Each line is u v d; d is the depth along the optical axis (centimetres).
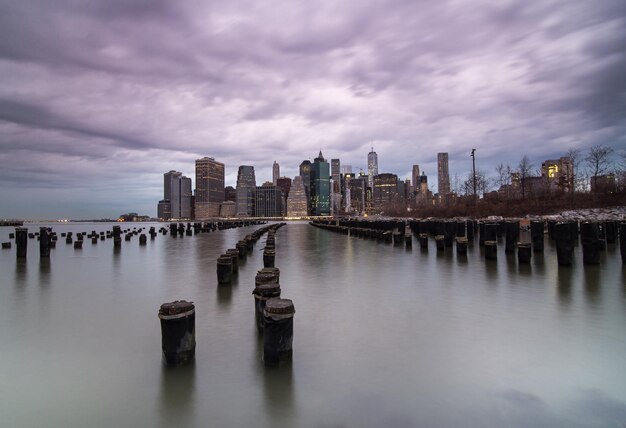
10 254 2920
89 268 2098
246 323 972
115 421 518
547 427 490
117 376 657
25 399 580
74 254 2944
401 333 880
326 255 2631
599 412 525
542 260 2133
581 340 823
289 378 641
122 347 803
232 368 686
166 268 2078
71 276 1803
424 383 619
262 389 603
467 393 584
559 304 1151
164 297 1299
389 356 736
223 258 1498
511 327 921
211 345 806
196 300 1241
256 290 921
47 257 2594
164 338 700
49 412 541
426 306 1141
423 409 538
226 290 1406
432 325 943
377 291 1367
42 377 657
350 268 1969
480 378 636
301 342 819
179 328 696
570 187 7156
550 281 1522
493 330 898
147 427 504
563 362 702
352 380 632
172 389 607
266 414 531
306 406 550
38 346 812
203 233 6706
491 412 528
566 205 6259
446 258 2366
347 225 7088
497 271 1792
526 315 1030
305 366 691
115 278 1725
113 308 1152
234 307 1144
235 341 832
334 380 633
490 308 1110
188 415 531
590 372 659
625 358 720
